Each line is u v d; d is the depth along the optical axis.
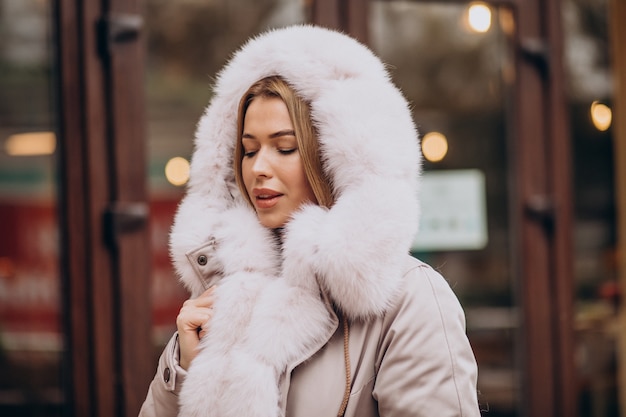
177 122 3.55
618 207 4.37
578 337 4.25
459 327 1.61
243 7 3.71
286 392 1.60
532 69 4.09
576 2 4.34
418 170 1.73
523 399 4.04
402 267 1.62
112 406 3.34
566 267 4.12
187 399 1.66
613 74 4.40
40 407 3.42
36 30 3.43
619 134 4.39
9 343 3.44
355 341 1.62
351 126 1.64
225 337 1.68
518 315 4.06
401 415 1.54
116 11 3.40
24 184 3.43
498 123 4.07
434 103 3.97
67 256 3.34
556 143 4.11
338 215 1.61
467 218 4.01
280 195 1.71
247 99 1.77
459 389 1.54
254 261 1.76
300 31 1.74
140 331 3.38
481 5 4.04
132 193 3.40
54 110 3.41
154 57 3.55
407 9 3.93
